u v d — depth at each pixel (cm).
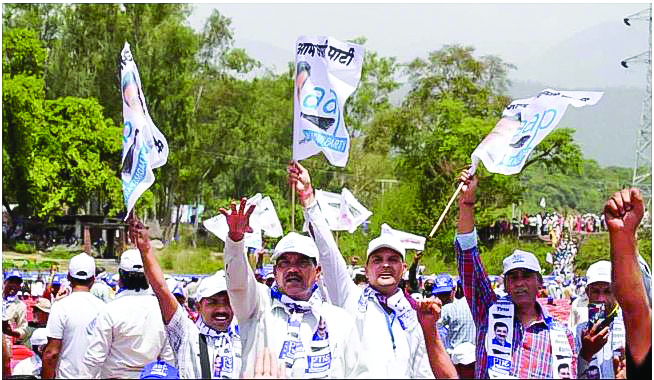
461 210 548
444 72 6088
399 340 529
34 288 1719
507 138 568
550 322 511
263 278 1047
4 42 5372
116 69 5906
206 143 6078
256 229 838
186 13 6016
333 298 583
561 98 564
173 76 5941
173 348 548
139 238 564
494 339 511
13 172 5394
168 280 797
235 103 6197
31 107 5350
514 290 509
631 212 376
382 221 5503
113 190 5700
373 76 6166
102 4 5778
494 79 6119
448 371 431
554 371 499
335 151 593
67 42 5897
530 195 6262
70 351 608
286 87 6312
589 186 6512
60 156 5597
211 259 5672
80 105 5638
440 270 5062
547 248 4859
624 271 374
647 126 4728
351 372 479
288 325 479
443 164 5669
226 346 532
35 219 5484
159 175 5862
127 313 591
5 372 577
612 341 559
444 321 792
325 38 595
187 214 5947
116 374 593
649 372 372
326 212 821
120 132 5766
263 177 6219
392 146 5984
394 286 547
